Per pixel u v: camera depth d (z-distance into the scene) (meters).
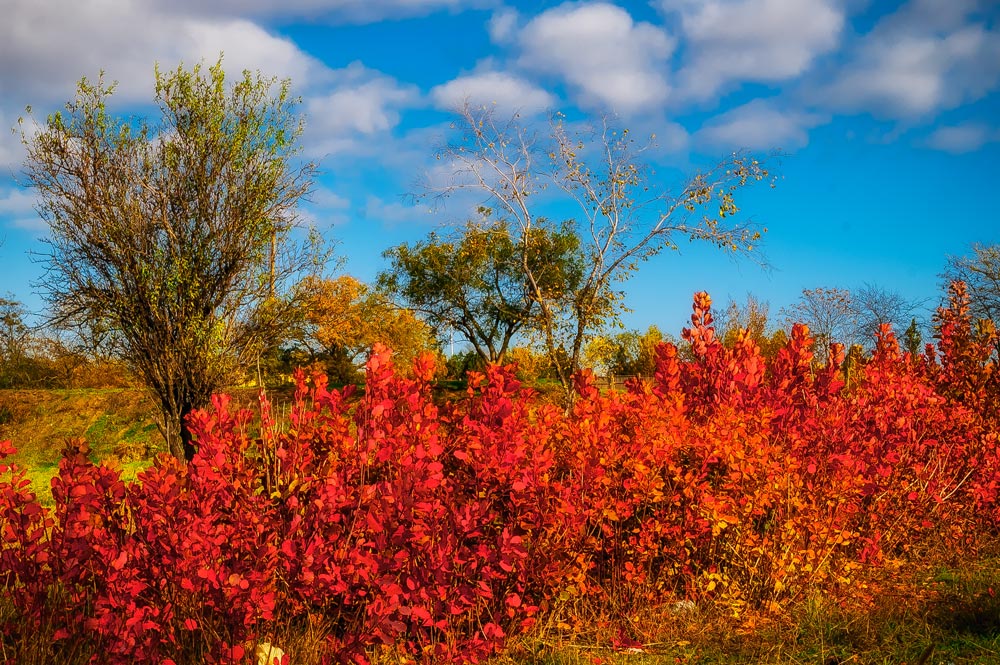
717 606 4.92
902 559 6.28
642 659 4.25
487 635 4.22
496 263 35.00
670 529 5.11
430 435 4.04
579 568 4.73
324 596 3.69
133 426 23.42
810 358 6.70
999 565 6.09
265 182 11.98
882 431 6.44
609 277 20.84
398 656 4.04
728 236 19.44
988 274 25.97
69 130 11.34
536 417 5.44
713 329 7.21
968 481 7.16
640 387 5.74
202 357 11.46
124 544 3.56
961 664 3.85
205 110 11.84
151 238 11.56
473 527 4.05
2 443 3.85
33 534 3.67
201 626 3.43
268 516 3.78
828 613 4.82
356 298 34.94
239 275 11.89
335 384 35.06
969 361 8.45
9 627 3.52
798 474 5.72
